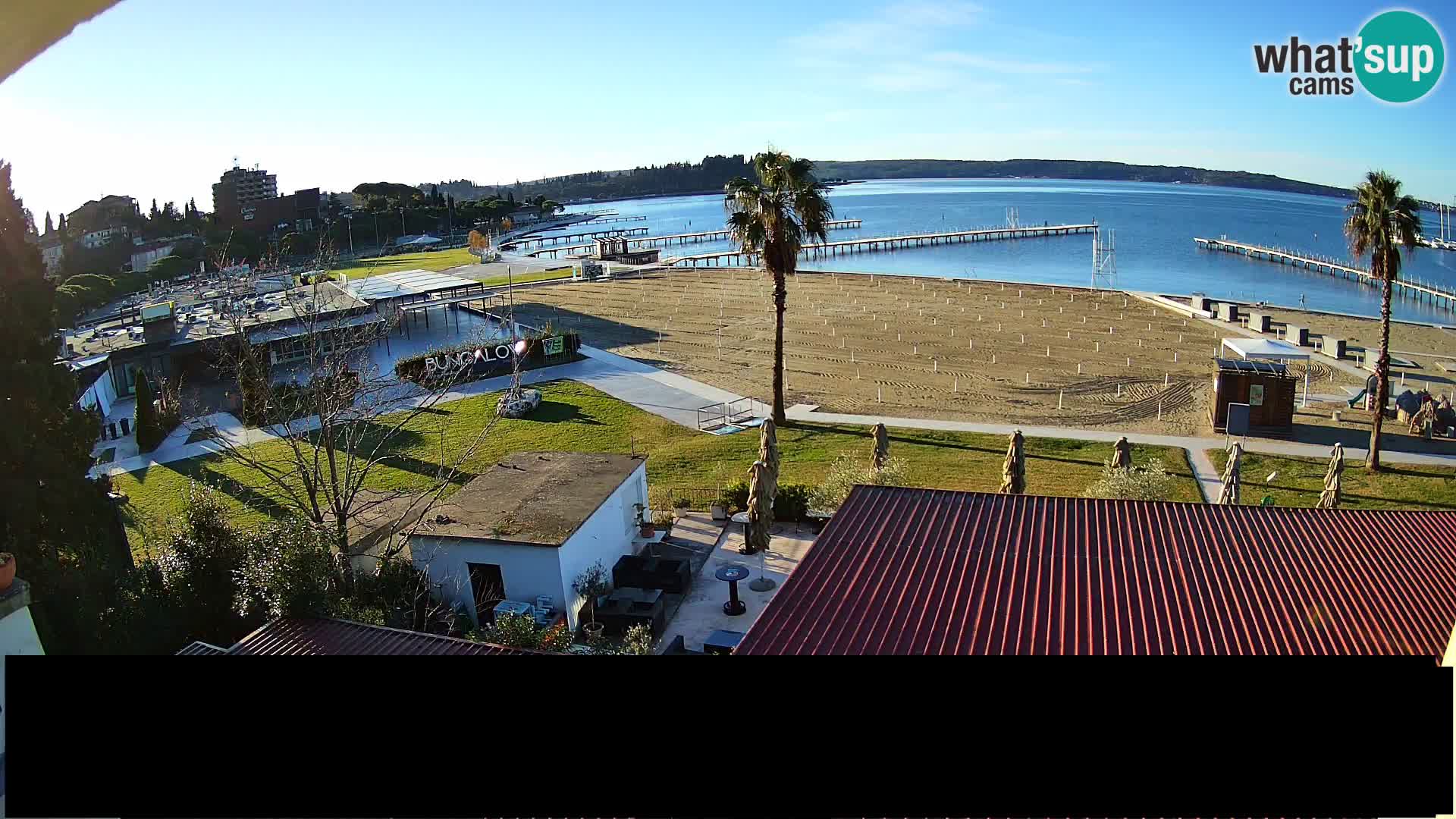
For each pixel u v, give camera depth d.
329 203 194.00
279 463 37.78
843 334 64.44
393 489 33.47
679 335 66.50
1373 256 32.78
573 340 58.44
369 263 136.88
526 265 125.81
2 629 11.66
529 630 19.25
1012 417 42.16
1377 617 11.65
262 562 18.28
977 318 69.44
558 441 40.50
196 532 20.19
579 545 23.27
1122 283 103.75
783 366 51.84
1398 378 48.91
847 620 12.15
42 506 21.23
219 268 50.19
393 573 21.97
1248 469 34.09
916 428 40.53
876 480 27.84
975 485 32.25
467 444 40.06
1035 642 11.34
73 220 132.75
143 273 111.94
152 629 18.48
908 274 112.50
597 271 105.25
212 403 49.84
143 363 54.22
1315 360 53.25
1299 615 11.74
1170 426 40.12
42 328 23.14
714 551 26.80
